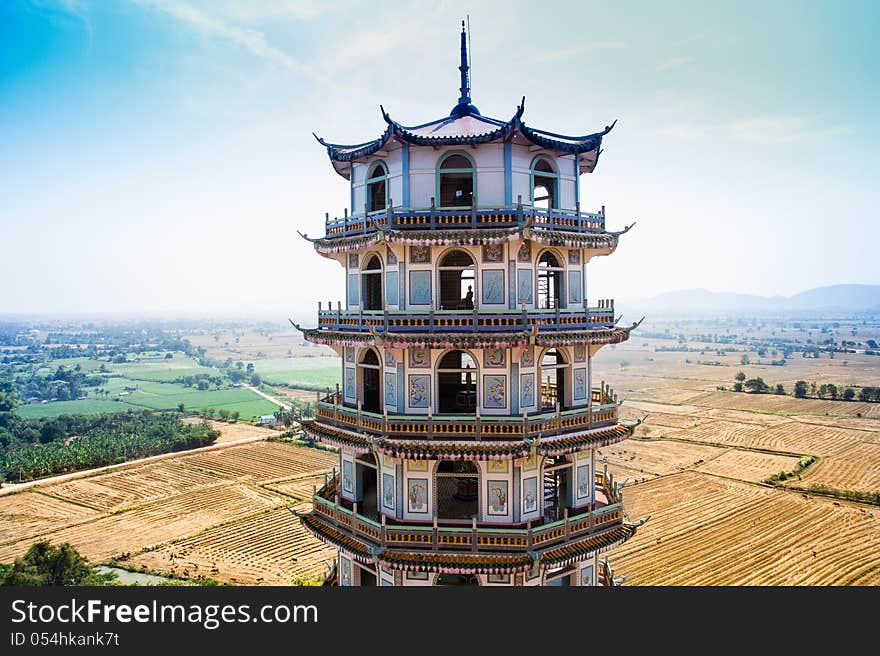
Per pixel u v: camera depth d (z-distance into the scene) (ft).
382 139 102.58
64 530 326.44
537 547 98.63
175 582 257.34
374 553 99.71
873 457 476.54
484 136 100.17
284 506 368.07
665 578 253.85
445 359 122.52
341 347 115.75
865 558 274.77
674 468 447.42
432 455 97.76
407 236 97.50
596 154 112.98
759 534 305.94
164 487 409.08
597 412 107.76
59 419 624.18
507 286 100.37
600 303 113.29
